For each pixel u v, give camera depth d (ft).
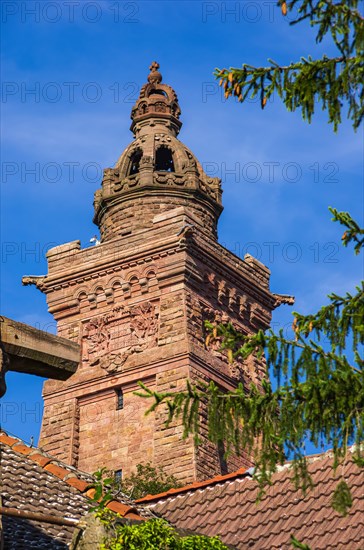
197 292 315.58
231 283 326.65
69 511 106.32
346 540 112.78
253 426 76.38
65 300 325.42
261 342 77.41
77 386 314.76
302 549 75.00
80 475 116.26
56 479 111.86
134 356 310.65
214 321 317.01
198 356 304.71
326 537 114.32
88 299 322.96
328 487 120.26
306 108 77.92
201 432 288.71
